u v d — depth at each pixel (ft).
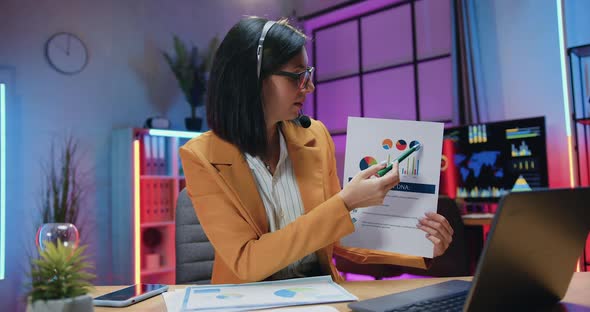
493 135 11.49
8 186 11.04
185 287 3.69
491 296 2.32
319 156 4.45
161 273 12.66
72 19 12.52
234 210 3.78
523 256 2.35
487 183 11.48
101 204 12.60
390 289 3.40
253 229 3.78
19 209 11.18
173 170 12.85
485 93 12.89
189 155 3.95
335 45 17.07
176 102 14.56
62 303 2.36
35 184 11.50
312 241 3.29
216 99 4.01
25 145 11.42
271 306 2.86
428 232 3.45
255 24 3.97
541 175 10.68
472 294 2.23
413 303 2.74
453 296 2.90
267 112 4.01
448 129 12.25
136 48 13.78
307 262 4.20
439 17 14.03
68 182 11.65
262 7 17.02
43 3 12.01
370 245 3.62
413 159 3.54
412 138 3.56
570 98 10.53
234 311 2.76
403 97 14.94
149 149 12.49
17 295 10.96
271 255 3.36
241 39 3.91
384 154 3.62
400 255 4.00
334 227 3.27
